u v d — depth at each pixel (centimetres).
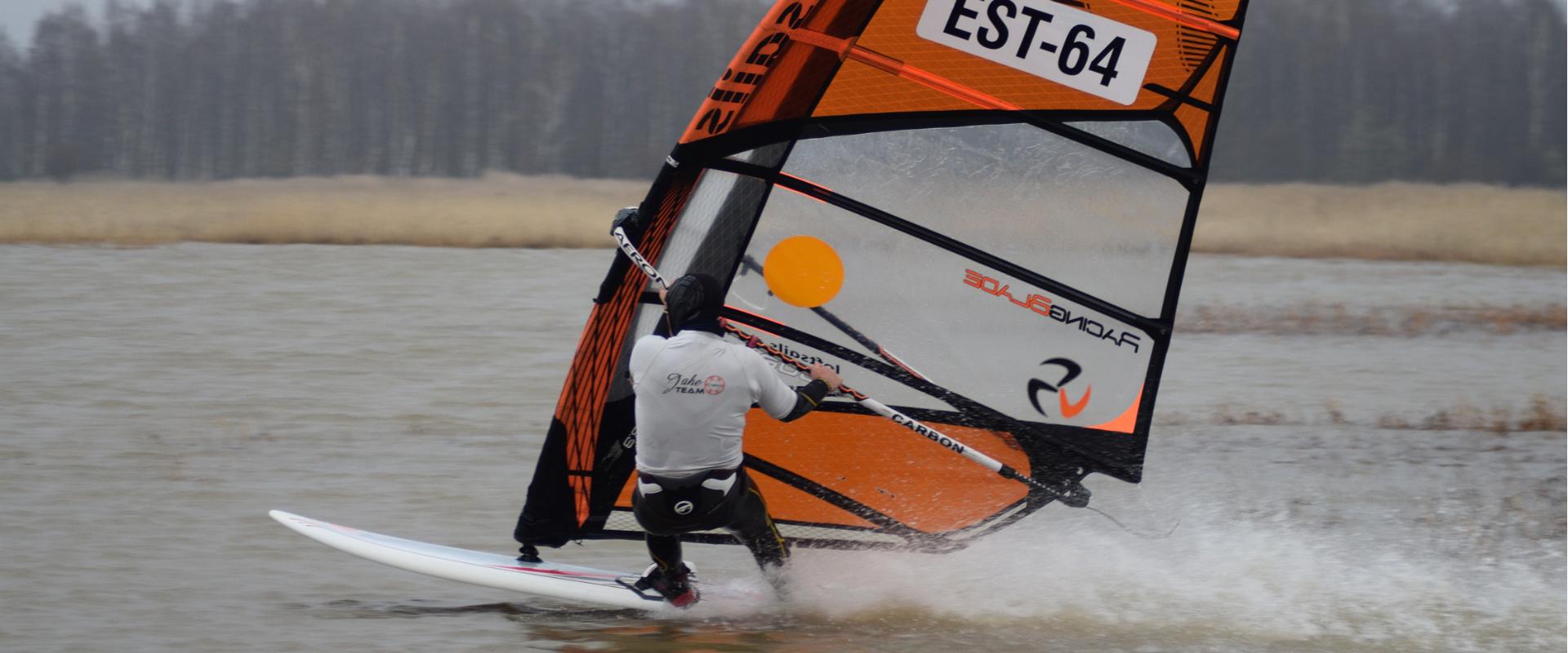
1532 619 2266
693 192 2250
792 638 2152
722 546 2731
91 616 2162
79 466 3147
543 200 17600
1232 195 18275
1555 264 11062
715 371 2109
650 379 2122
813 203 2294
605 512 2389
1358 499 3052
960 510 2427
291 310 6175
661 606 2292
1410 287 8781
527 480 3125
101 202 14712
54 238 9875
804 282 2328
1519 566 2559
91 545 2542
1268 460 3453
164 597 2275
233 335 5319
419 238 10912
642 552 2653
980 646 2119
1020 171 2272
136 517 2744
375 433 3603
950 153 2277
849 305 2336
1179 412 4119
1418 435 3791
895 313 2331
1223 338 5909
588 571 2392
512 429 3694
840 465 2412
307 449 3391
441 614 2252
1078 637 2158
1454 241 12888
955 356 2341
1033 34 2200
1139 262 2266
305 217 12662
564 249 10506
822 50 2197
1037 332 2320
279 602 2275
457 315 6166
